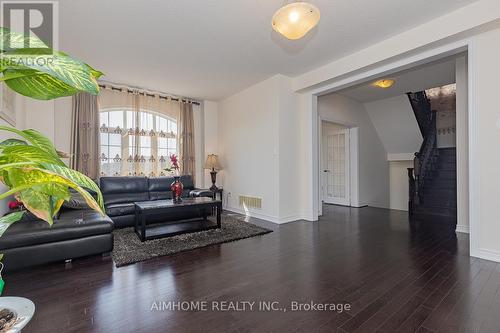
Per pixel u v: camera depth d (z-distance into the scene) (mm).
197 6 2502
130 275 2234
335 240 3311
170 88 5070
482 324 1525
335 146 6715
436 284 2041
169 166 5352
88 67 699
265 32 2998
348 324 1542
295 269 2363
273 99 4508
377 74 3490
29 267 2354
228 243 3166
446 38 2674
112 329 1499
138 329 1500
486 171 2576
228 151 5711
